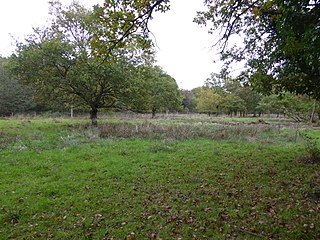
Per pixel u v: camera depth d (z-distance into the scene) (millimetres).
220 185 6383
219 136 14250
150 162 8508
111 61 7719
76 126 17875
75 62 16703
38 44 16844
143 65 17953
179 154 9766
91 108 19969
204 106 48875
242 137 14273
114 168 7766
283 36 4688
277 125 23172
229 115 51688
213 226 4367
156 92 36062
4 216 4770
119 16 5852
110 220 4660
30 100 37844
